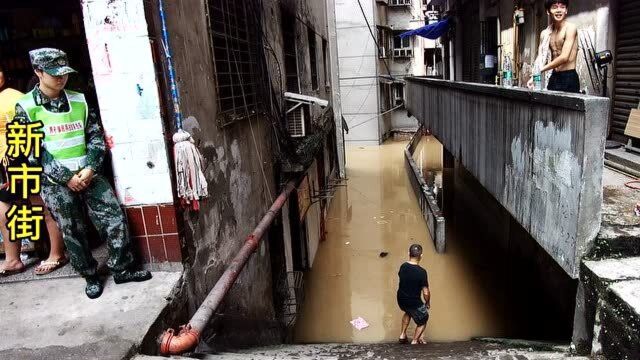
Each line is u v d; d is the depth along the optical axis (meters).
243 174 5.62
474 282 9.46
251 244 5.03
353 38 25.86
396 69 30.08
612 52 6.09
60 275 3.83
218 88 4.81
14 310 3.30
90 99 4.47
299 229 8.95
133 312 3.19
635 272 2.91
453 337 7.64
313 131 10.31
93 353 2.72
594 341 2.97
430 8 24.41
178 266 3.72
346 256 11.38
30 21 4.73
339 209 15.11
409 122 30.28
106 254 4.18
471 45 15.48
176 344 3.07
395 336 7.92
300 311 8.57
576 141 3.01
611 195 4.02
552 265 6.93
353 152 25.25
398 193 16.66
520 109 4.12
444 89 8.34
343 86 26.48
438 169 20.53
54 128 3.28
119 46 3.38
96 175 3.45
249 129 6.02
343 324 8.39
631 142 5.38
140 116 3.49
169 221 3.65
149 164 3.56
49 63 3.13
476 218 13.09
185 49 4.03
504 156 4.62
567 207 3.18
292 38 9.58
